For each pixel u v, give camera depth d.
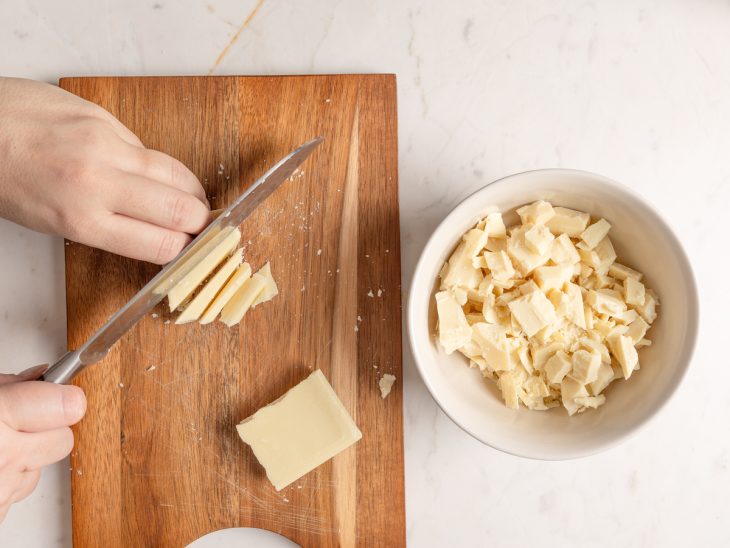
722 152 0.50
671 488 0.51
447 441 0.51
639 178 0.50
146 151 0.46
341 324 0.48
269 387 0.49
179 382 0.49
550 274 0.44
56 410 0.44
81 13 0.51
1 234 0.51
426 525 0.51
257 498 0.49
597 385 0.44
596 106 0.50
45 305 0.51
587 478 0.51
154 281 0.44
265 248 0.49
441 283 0.46
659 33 0.50
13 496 0.46
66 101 0.46
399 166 0.50
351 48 0.50
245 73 0.50
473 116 0.50
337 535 0.49
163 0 0.51
